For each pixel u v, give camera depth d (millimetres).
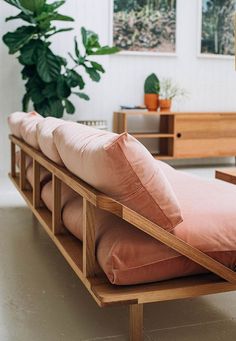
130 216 1435
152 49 5746
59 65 4773
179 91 5938
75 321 1759
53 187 2062
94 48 5312
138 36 5672
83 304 1909
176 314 1832
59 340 1614
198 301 1960
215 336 1659
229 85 6195
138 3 5617
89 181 1548
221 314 1840
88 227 1552
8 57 5215
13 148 3553
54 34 5141
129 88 5746
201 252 1538
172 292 1491
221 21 5973
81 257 1734
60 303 1917
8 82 5250
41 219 2361
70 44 5426
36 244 2678
